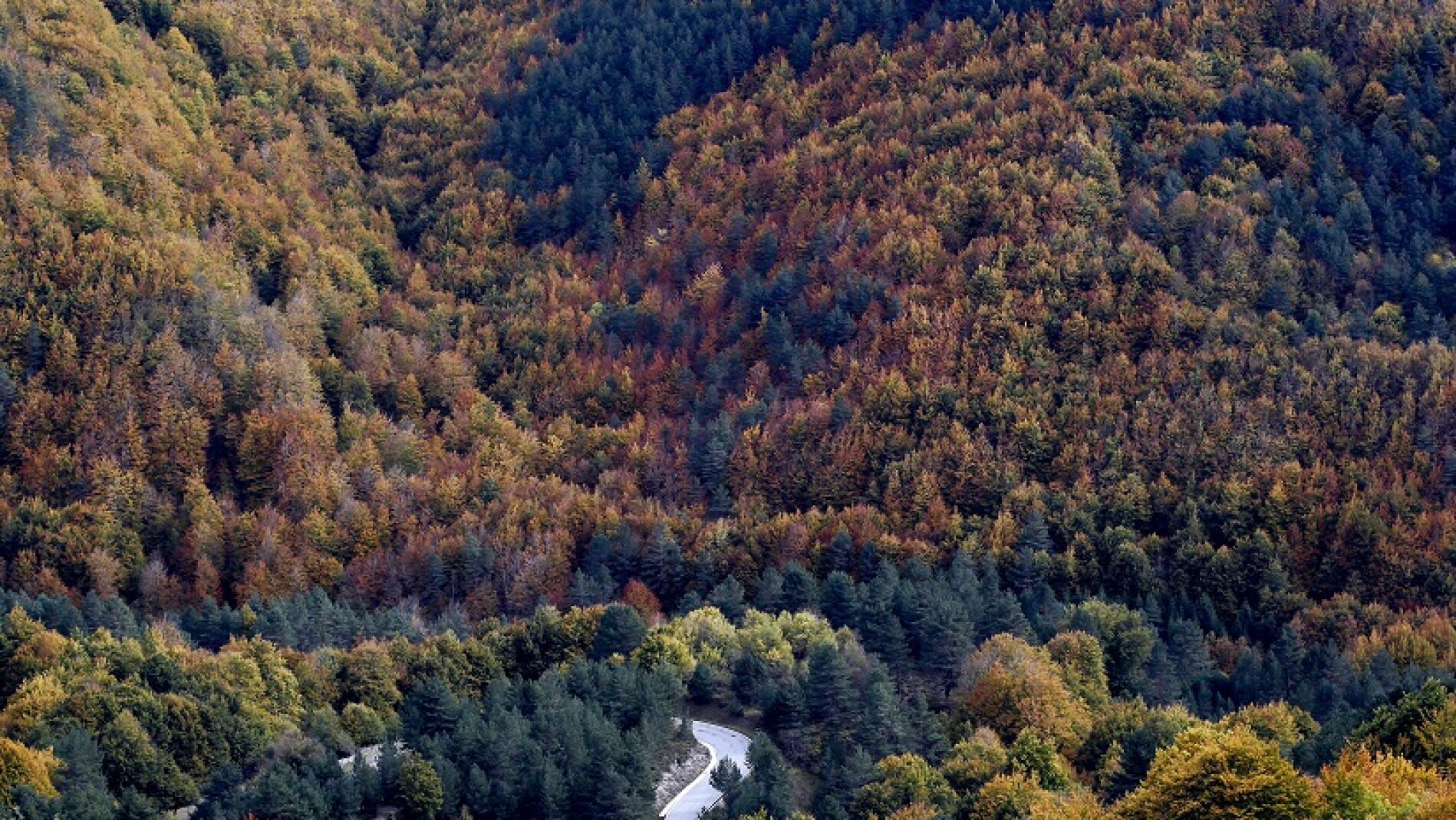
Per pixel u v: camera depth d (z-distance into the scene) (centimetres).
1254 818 10512
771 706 16888
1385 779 11231
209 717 15625
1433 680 13262
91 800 13912
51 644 17512
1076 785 14600
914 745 15875
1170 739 14488
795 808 14450
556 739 15338
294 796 13988
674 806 15200
